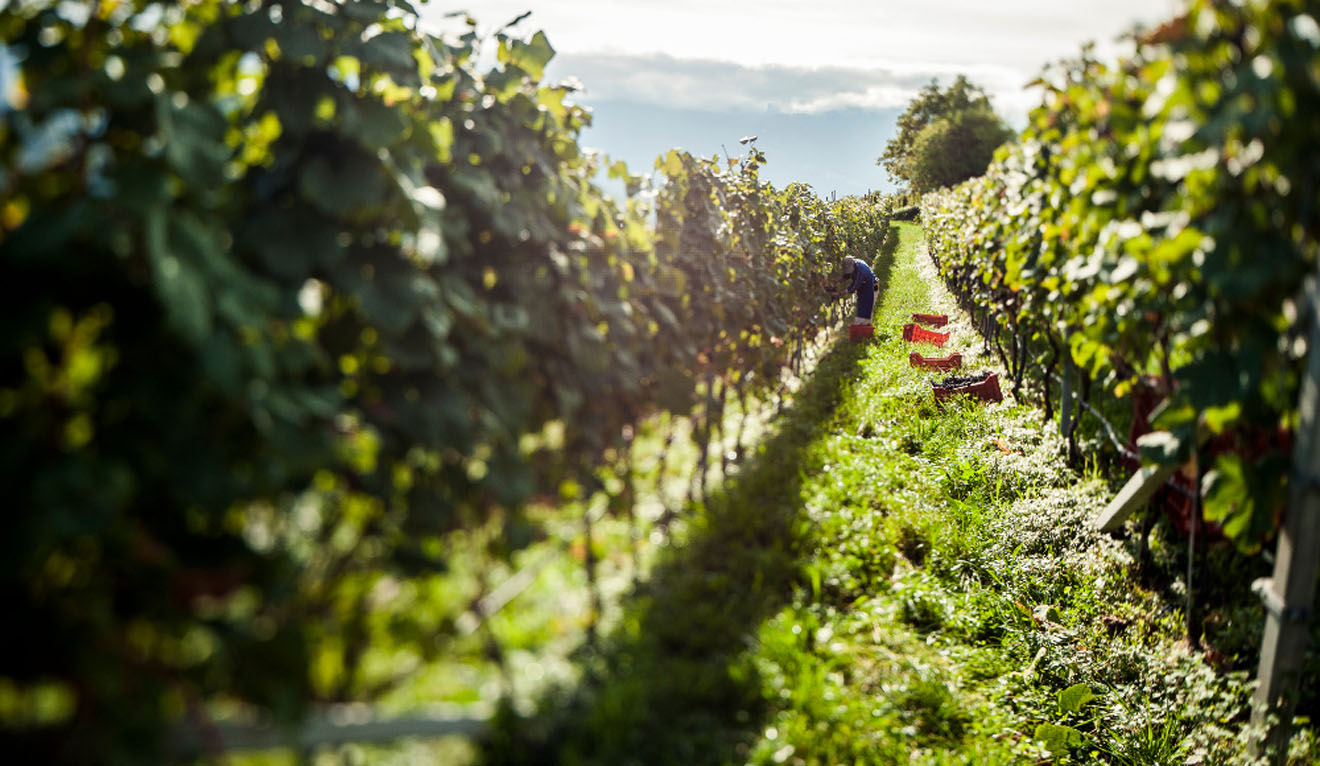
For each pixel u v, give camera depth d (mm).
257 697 2430
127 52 2506
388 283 3002
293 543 2980
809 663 4375
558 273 4184
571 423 4312
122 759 2145
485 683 3340
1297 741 4012
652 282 5469
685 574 4824
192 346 2232
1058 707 4918
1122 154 4438
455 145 4047
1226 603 5191
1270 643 3988
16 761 2115
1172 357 4625
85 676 2098
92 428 2229
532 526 3699
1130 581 5762
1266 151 3137
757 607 4766
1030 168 7031
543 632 3822
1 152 2240
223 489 2281
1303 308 3539
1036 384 10102
